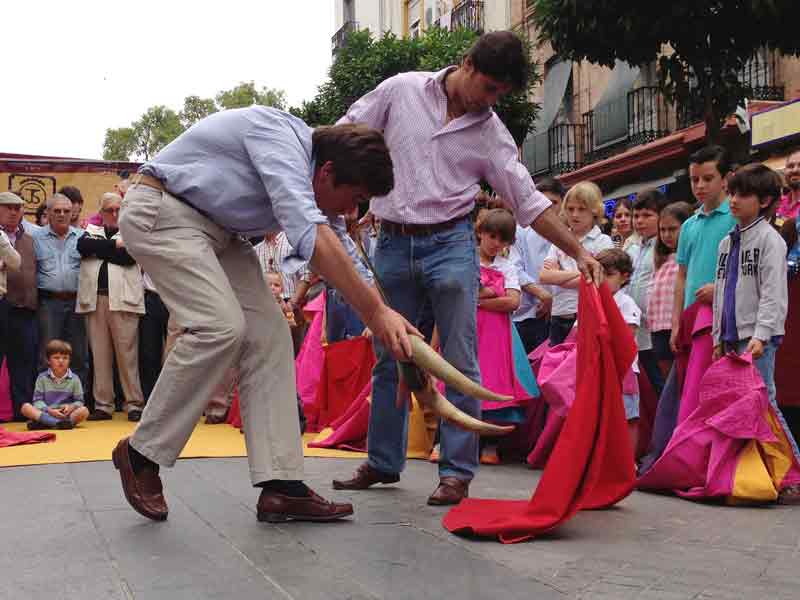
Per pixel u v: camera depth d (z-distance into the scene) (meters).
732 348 4.66
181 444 3.36
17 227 8.74
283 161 3.18
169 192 3.34
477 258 4.20
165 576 2.62
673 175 18.64
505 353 5.55
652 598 2.50
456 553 3.00
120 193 11.01
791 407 5.43
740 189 4.65
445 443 4.02
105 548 2.97
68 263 8.95
